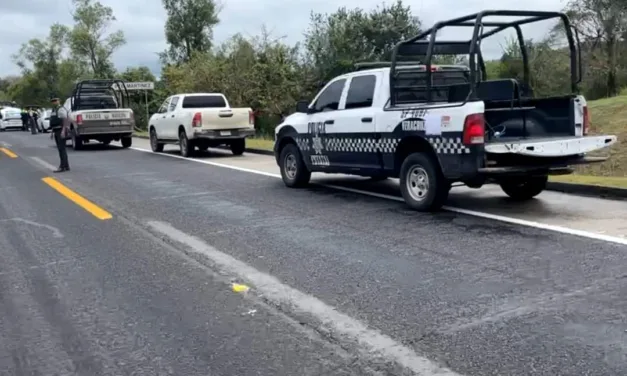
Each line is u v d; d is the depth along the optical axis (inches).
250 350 174.9
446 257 259.6
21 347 183.6
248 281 237.5
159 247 296.4
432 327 185.8
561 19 363.3
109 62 2261.3
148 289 232.2
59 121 645.9
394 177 393.1
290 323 193.6
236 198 434.0
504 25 381.4
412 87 385.1
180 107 796.0
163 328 193.3
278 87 1184.2
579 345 168.9
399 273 240.1
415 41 372.2
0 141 1272.1
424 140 348.5
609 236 282.5
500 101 354.3
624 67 958.4
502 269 239.3
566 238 282.5
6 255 292.5
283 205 398.9
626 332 176.2
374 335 181.9
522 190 386.9
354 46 1273.4
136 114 1456.7
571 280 222.7
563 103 355.3
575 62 366.6
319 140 436.5
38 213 401.4
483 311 196.4
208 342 181.5
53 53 2728.8
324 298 215.2
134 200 439.8
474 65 328.5
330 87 435.5
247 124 768.3
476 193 418.6
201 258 273.1
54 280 248.5
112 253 288.4
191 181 535.2
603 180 412.2
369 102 396.8
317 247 284.8
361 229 319.3
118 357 173.9
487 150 320.8
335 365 163.8
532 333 177.9
